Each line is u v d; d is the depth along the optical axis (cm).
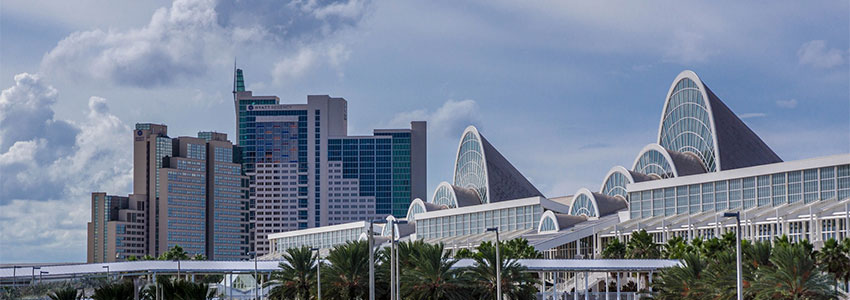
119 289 8331
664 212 15538
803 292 7238
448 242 18350
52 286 12769
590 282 14600
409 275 9019
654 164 17400
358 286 9256
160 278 7931
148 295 8875
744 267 7731
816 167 13075
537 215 18725
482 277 9206
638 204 16075
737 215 6128
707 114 16388
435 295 8981
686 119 17050
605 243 15462
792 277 7225
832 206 11938
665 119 17725
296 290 10094
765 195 13850
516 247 13938
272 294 10206
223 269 13200
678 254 11131
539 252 14275
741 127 16562
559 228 17288
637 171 18038
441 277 9019
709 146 16362
